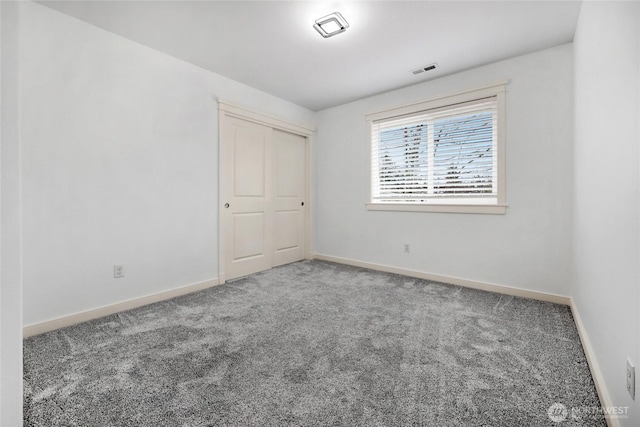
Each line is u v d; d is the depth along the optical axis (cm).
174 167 274
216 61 282
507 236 279
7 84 91
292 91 361
